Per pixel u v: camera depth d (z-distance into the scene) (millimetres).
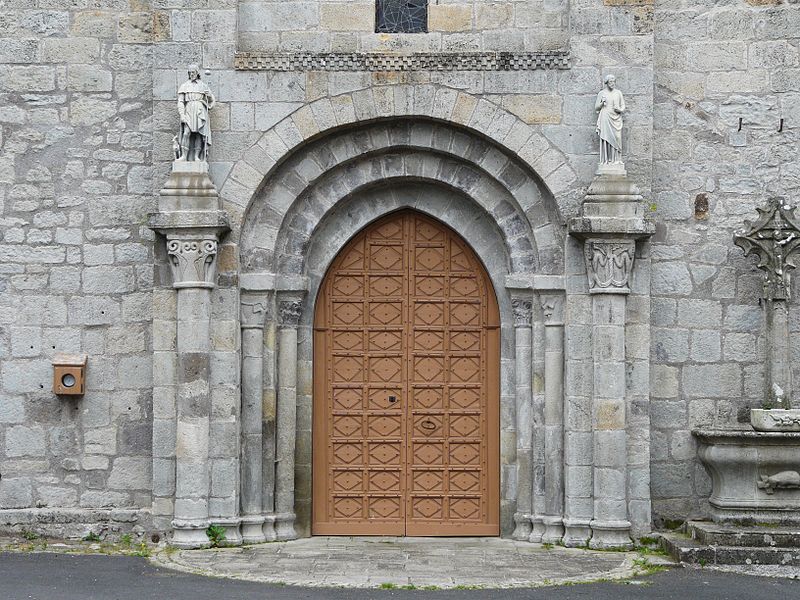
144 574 15203
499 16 17688
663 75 17859
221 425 17203
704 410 17703
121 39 18016
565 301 17453
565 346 17453
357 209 18172
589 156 17312
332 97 17391
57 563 15906
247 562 15984
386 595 14211
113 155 17953
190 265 17031
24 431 17891
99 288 17906
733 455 16875
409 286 18203
